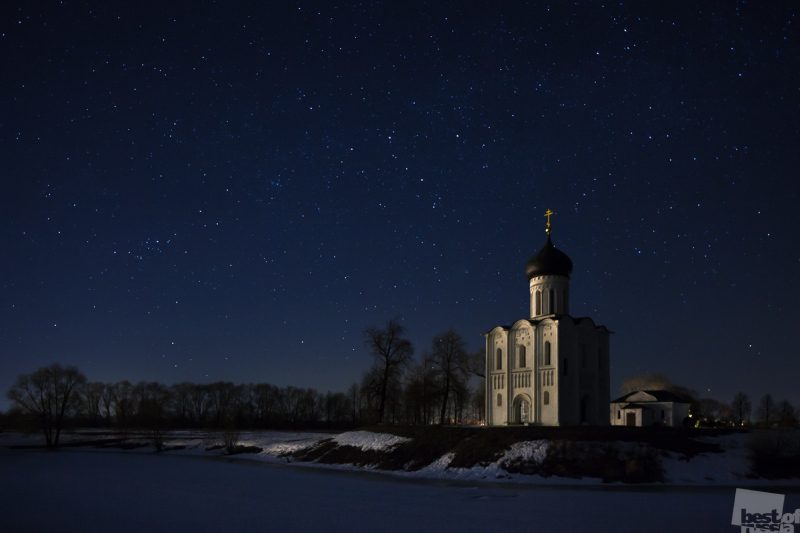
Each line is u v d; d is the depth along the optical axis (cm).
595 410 8438
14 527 3919
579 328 8419
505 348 8850
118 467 7950
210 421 16662
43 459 9262
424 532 3769
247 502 4897
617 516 4272
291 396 18525
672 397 9300
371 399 10438
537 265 8919
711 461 6391
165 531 3797
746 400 14788
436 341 10275
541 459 6500
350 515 4316
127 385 17212
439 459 7144
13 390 11706
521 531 3791
